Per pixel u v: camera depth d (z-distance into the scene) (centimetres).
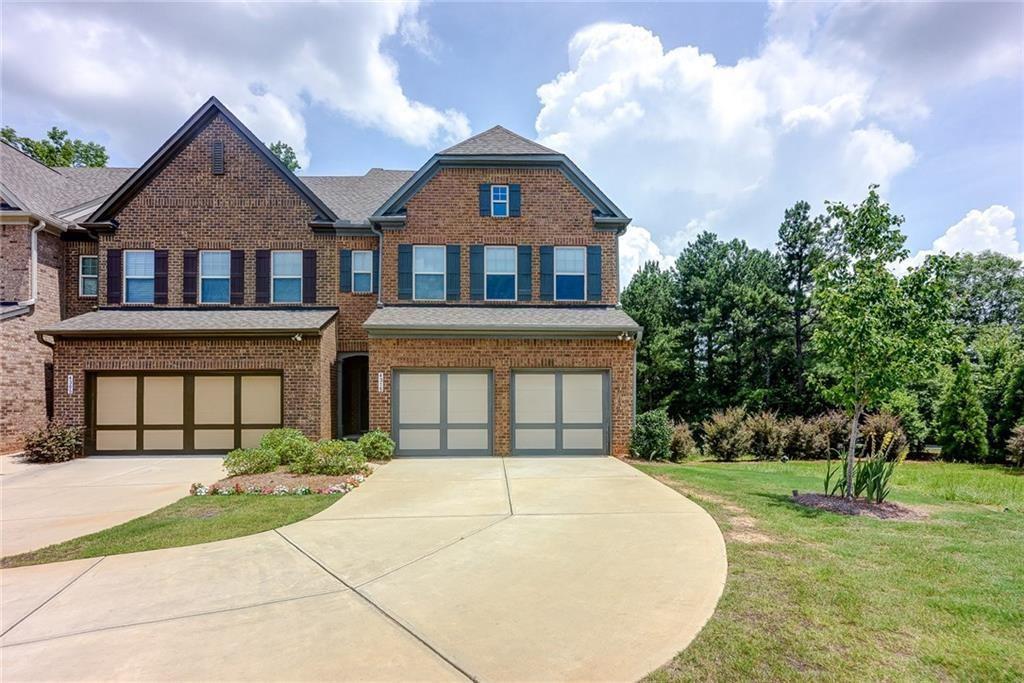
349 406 1684
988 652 349
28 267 1463
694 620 396
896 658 342
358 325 1588
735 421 1634
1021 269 3669
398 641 369
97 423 1346
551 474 1038
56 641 374
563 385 1326
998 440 1709
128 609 427
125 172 1955
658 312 2889
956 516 732
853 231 848
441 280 1495
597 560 534
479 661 340
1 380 1359
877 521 692
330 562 533
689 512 728
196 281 1540
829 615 404
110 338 1338
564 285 1497
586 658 343
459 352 1305
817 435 1628
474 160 1494
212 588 469
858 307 791
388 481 963
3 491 916
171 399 1367
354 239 1602
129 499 845
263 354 1363
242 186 1570
